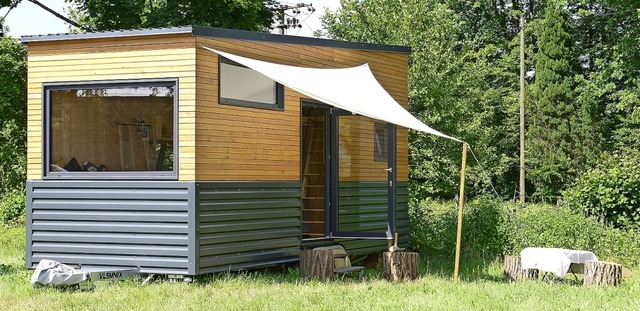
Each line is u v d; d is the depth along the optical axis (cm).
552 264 1032
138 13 2095
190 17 2062
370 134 1164
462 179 1031
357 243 1226
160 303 834
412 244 1478
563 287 996
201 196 955
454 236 1449
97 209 994
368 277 1104
